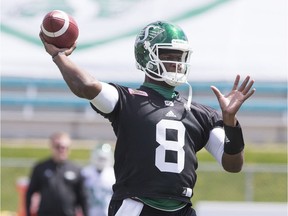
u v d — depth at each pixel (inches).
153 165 510.0
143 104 521.0
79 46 2331.4
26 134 2191.2
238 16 2347.4
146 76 541.3
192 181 523.8
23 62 2290.8
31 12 2364.7
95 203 1205.1
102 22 2359.7
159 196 508.1
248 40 2331.4
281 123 2180.1
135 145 513.0
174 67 526.3
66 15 527.2
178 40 526.3
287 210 1107.9
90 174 1211.9
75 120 2186.3
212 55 2311.8
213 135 538.9
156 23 536.1
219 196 1792.6
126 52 2332.7
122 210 512.4
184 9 2368.4
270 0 2349.9
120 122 516.7
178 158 514.9
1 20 2343.8
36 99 2225.6
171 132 517.0
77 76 502.6
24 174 1873.8
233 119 523.2
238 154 530.0
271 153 1982.0
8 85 2255.2
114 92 516.1
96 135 2174.0
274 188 1817.2
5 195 1825.8
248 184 1792.6
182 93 2208.4
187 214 522.9
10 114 2214.6
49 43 522.9
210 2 2359.7
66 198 1154.0
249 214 1109.7
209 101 2183.8
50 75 2274.9
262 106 2183.8
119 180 519.5
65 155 1166.3
